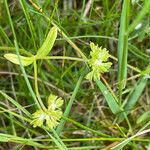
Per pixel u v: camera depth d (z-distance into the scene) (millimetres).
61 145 108
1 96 146
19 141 114
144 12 101
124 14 113
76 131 148
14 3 146
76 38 146
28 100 144
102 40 151
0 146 147
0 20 151
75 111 152
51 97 101
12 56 106
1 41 144
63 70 149
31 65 141
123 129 140
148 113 139
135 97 133
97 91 149
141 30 133
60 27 135
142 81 131
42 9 130
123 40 117
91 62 109
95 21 150
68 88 150
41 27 133
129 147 147
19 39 148
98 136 146
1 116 148
